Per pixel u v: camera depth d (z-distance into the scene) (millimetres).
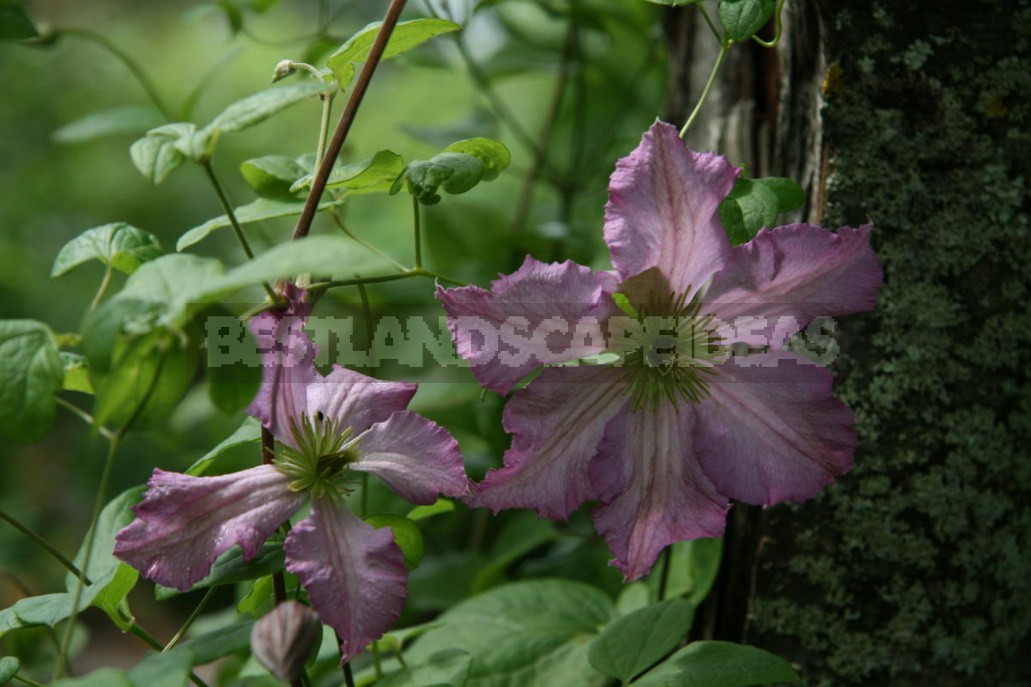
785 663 791
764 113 874
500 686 867
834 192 828
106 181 2387
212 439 1080
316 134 2211
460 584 1014
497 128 1112
